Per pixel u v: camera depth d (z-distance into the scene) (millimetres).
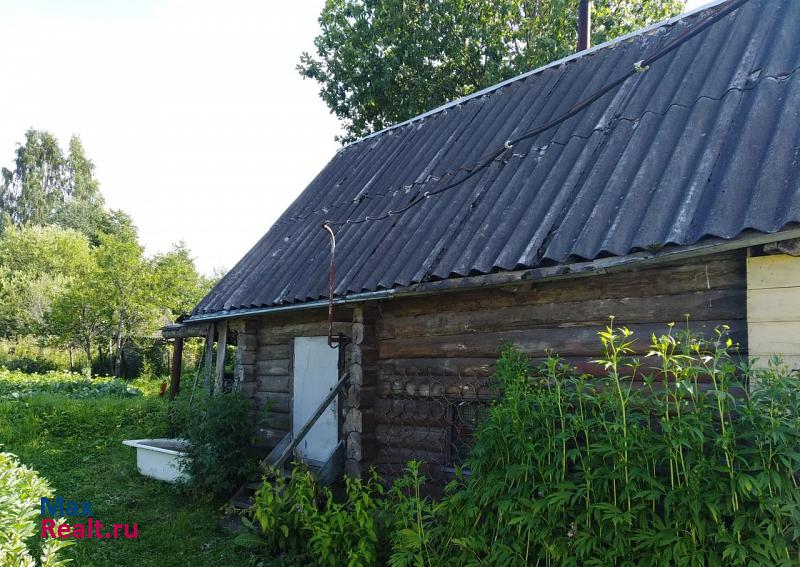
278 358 8297
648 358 4211
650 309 4266
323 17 17516
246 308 7477
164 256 29203
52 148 56656
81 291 27984
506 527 3910
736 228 3545
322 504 6242
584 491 3529
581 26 9109
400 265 5750
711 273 3992
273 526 5668
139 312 27969
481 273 4812
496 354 5199
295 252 7922
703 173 4125
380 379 6293
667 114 4980
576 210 4656
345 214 7926
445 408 5609
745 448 3061
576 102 6316
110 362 30328
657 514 3471
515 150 6230
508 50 17078
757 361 3627
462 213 5816
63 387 19516
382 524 5078
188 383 14922
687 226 3811
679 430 3227
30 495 3859
